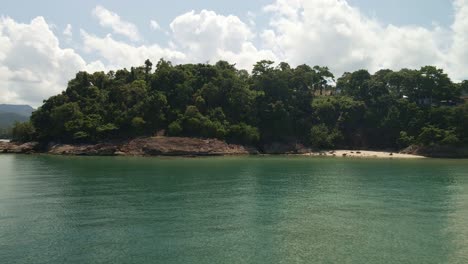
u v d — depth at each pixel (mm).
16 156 111062
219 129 125812
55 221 33812
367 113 143750
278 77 146500
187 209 38875
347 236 30047
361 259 25047
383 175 69250
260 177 64500
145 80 143125
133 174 67062
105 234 30031
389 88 160250
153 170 73562
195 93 137625
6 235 29703
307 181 60031
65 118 124062
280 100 143375
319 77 165625
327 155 126562
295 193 48906
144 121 123625
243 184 56062
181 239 28969
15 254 25547
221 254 25766
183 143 118000
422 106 143875
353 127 145000
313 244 27984
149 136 122312
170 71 140125
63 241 28266
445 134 126750
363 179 63250
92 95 134500
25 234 29969
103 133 122312
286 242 28422
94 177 62625
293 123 142125
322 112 145500
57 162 90500
